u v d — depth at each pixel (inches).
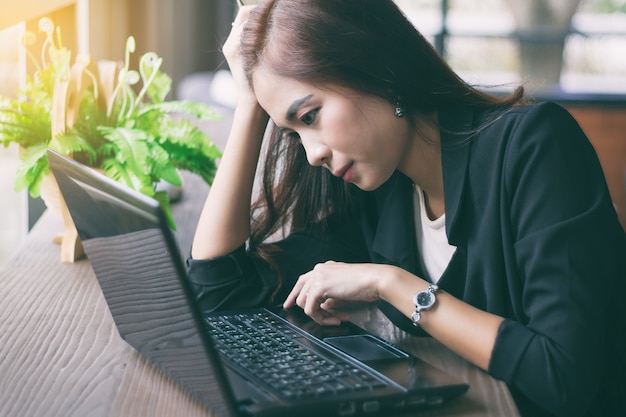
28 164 64.0
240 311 52.7
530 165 47.1
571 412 43.4
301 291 51.0
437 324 45.9
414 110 49.3
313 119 47.7
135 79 69.4
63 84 64.8
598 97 207.8
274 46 47.3
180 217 79.1
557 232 45.2
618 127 209.5
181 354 39.4
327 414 37.2
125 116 69.1
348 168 48.8
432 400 39.3
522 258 46.6
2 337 48.8
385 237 55.1
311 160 48.7
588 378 43.5
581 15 204.2
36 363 44.9
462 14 203.5
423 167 52.5
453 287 52.0
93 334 49.6
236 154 59.2
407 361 43.4
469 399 41.3
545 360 43.3
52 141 64.0
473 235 50.0
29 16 74.4
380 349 45.6
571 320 43.9
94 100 68.3
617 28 204.8
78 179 42.8
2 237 80.1
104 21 129.7
